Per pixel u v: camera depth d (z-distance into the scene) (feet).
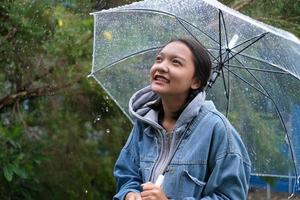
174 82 9.47
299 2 18.56
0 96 21.95
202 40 11.85
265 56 11.42
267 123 11.84
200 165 9.32
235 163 9.32
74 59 21.08
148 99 10.36
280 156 11.84
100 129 23.38
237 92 11.91
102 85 12.51
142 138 10.07
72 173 23.86
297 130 11.62
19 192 22.74
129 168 10.13
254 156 12.00
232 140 9.44
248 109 11.93
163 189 9.29
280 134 11.81
